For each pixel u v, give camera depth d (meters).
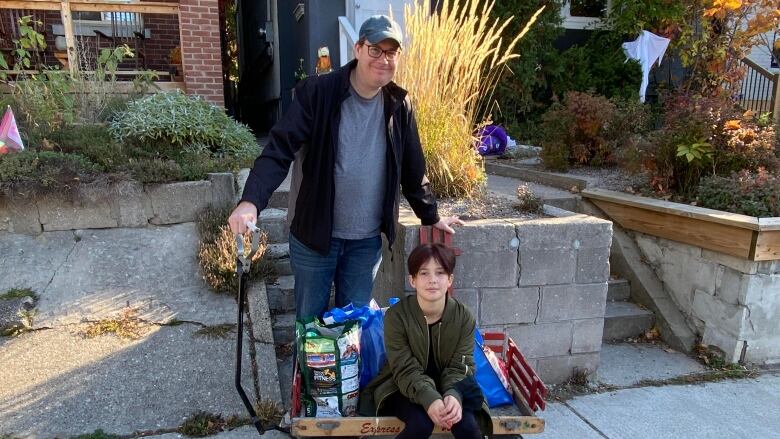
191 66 6.41
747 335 3.33
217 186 4.01
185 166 4.11
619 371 3.31
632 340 3.76
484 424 2.00
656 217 3.87
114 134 4.65
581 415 2.80
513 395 2.28
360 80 2.10
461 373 2.00
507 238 2.84
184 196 3.94
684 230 3.63
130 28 8.09
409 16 3.44
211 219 3.83
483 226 2.81
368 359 2.24
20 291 3.28
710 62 7.73
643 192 4.29
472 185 3.59
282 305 3.62
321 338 2.12
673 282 3.80
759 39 7.55
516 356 2.33
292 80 9.04
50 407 2.55
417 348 2.03
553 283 2.96
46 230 3.71
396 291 2.95
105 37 7.58
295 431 1.95
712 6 7.04
